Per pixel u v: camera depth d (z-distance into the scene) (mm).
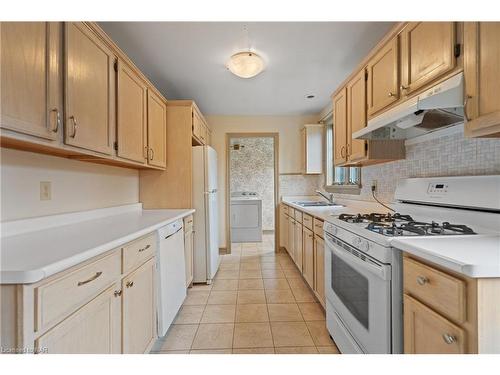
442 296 900
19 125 1006
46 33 1139
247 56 2230
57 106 1207
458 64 1166
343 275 1673
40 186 1478
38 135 1099
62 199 1658
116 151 1755
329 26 1944
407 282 1098
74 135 1316
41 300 810
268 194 6414
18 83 1005
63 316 901
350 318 1547
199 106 3918
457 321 839
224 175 4395
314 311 2330
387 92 1721
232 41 2146
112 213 2250
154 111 2467
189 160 2879
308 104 3838
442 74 1255
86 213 1887
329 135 4031
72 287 945
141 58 2416
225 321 2170
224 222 4398
